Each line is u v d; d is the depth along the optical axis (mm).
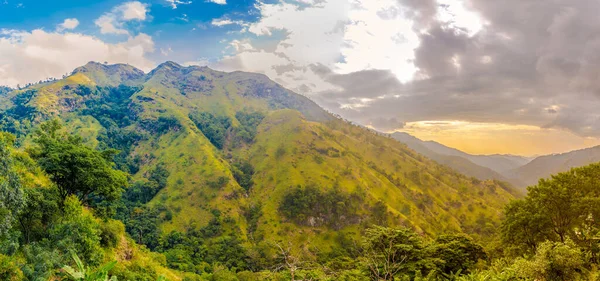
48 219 29422
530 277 24859
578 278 23453
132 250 44281
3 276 18797
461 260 42250
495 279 26703
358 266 37188
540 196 37281
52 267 21688
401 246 36312
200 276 75625
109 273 32250
